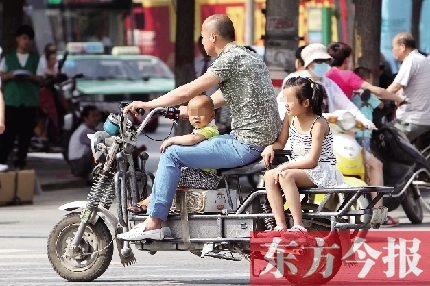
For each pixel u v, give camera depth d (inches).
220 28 574.2
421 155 863.1
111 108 1446.9
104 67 1785.2
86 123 1210.0
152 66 1818.4
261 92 569.6
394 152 858.1
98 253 589.3
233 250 573.3
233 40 578.2
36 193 1065.5
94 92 1676.9
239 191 582.9
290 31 1042.7
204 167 568.4
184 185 571.2
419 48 1384.1
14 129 1227.9
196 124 572.1
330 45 850.1
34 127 1268.5
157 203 566.9
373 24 1087.0
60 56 1817.2
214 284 590.9
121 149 582.6
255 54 579.2
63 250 597.0
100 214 586.6
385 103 888.9
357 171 796.6
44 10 1814.7
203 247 572.1
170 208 574.2
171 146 567.5
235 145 568.1
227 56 569.0
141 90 1723.7
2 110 810.2
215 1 2640.3
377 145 862.5
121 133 581.3
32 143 1390.3
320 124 565.9
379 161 840.3
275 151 571.2
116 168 586.2
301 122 570.3
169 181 565.9
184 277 619.5
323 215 560.4
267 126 569.6
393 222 877.8
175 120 582.6
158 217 568.1
